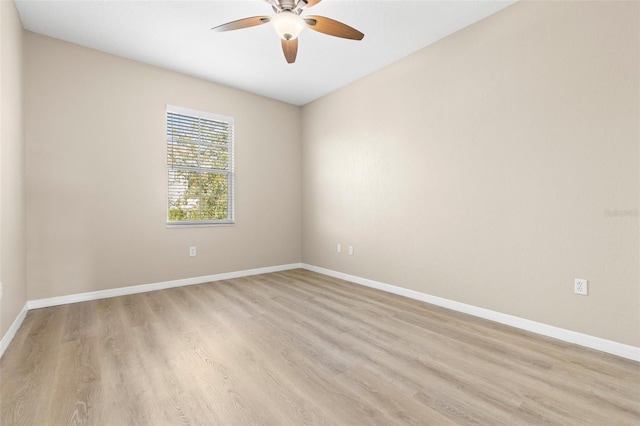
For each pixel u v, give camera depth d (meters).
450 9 2.53
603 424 1.36
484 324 2.55
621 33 1.96
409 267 3.35
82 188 3.12
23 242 2.70
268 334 2.34
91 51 3.16
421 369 1.83
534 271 2.38
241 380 1.71
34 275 2.88
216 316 2.73
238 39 2.99
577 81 2.15
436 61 3.03
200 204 4.00
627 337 1.97
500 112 2.56
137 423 1.36
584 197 2.13
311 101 4.75
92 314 2.75
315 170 4.70
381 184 3.65
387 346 2.14
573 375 1.76
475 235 2.75
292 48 2.49
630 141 1.94
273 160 4.67
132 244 3.43
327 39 2.98
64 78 3.02
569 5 2.17
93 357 1.96
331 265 4.42
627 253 1.97
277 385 1.66
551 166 2.28
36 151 2.88
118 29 2.83
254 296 3.37
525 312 2.44
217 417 1.40
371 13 2.57
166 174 3.66
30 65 2.85
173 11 2.56
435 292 3.09
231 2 2.44
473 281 2.78
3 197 2.08
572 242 2.19
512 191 2.50
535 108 2.36
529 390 1.62
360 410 1.46
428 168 3.13
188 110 3.81
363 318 2.69
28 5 2.47
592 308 2.11
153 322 2.58
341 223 4.23
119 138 3.34
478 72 2.70
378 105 3.66
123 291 3.38
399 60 3.40
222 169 4.17
